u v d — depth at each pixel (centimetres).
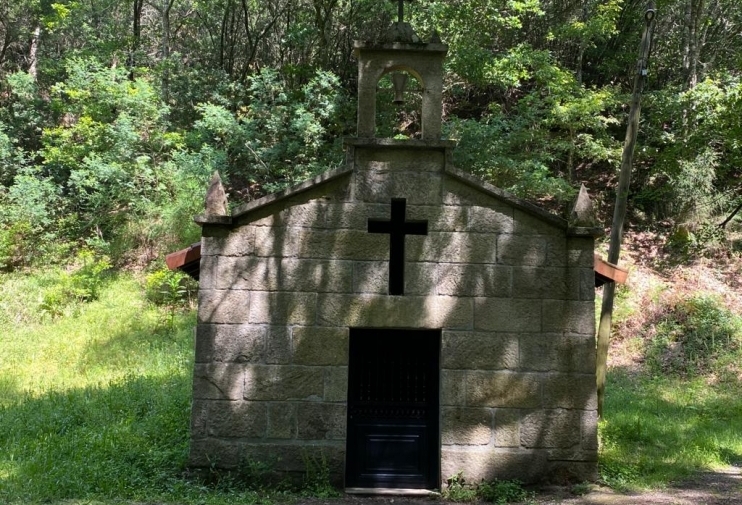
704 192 2202
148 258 2170
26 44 3064
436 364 948
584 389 931
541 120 2119
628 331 1883
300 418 915
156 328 1797
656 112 2244
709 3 2617
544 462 923
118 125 2227
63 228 2283
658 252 2161
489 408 926
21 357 1642
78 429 1128
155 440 1062
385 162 944
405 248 936
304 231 934
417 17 2280
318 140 2202
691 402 1551
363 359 950
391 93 2191
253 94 2361
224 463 907
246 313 923
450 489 908
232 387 916
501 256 942
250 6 2930
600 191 2403
